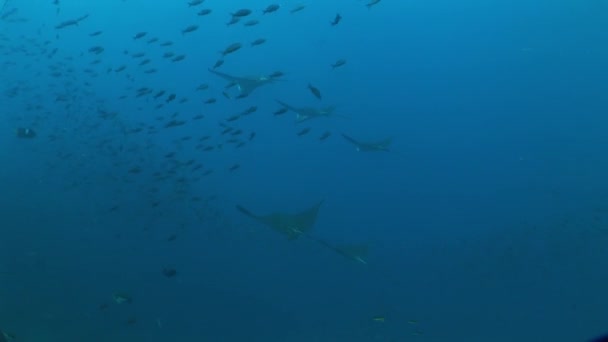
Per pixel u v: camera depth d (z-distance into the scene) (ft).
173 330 29.91
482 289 44.01
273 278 42.57
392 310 38.86
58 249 37.47
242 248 47.21
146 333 28.84
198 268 40.27
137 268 37.29
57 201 46.65
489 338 34.32
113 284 33.99
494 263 48.03
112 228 43.16
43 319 27.66
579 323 36.19
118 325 28.96
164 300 33.53
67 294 31.35
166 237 43.88
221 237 47.85
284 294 39.70
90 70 47.26
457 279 46.65
